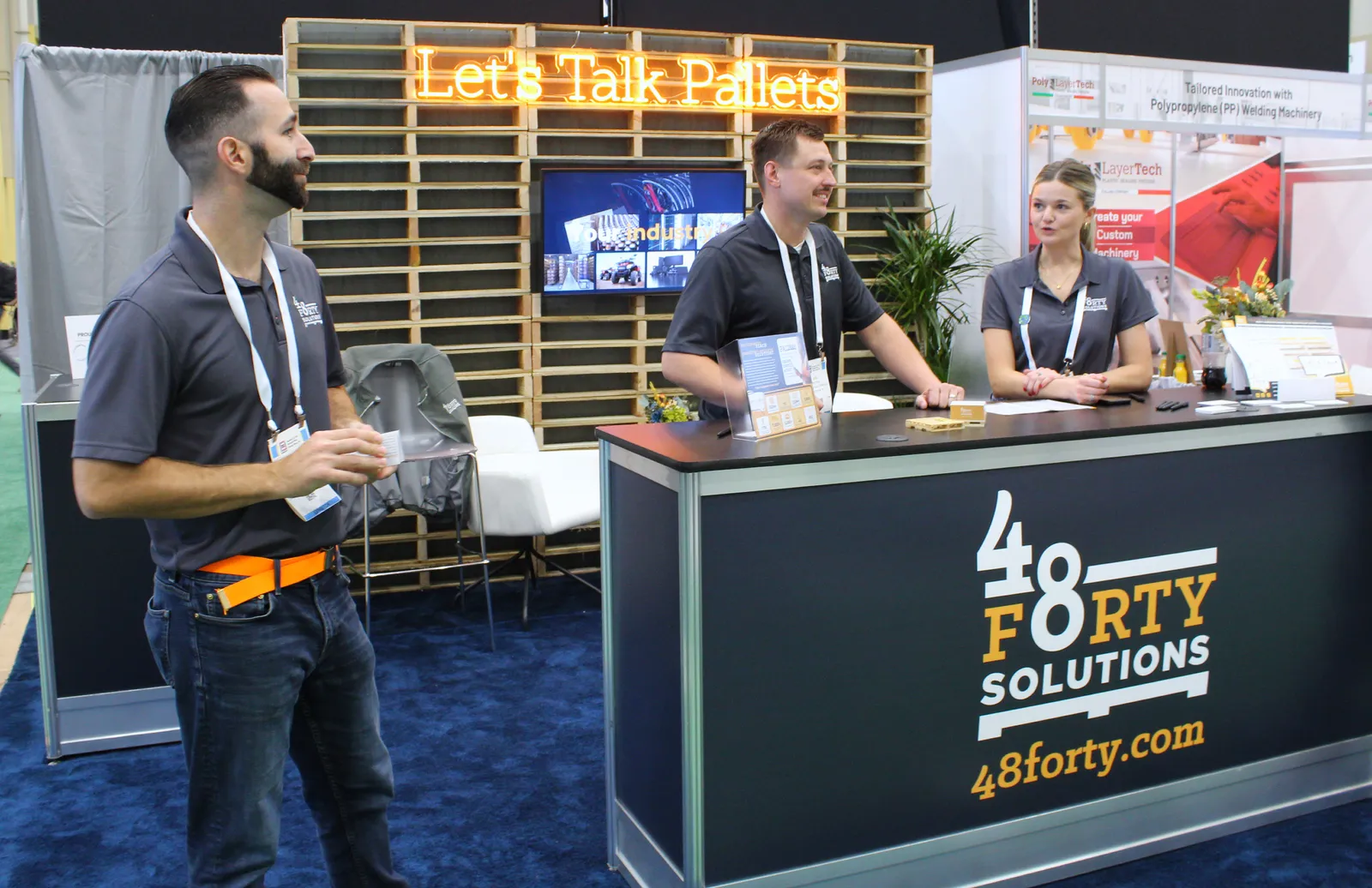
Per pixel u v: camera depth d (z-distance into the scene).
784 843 2.29
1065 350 3.32
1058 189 3.24
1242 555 2.71
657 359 5.43
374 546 5.15
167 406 1.75
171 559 1.81
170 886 2.63
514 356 5.26
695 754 2.18
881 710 2.35
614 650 2.60
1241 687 2.76
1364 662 2.93
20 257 3.21
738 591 2.19
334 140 4.90
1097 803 2.61
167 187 3.32
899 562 2.33
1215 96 5.98
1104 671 2.58
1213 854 2.70
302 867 2.70
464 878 2.63
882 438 2.39
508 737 3.46
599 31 5.08
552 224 5.02
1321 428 2.78
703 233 5.25
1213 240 6.10
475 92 4.94
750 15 6.22
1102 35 7.09
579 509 4.52
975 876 2.50
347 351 4.38
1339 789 2.94
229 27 5.32
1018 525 2.44
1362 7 9.38
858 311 3.16
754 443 2.33
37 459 3.28
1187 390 3.30
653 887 2.45
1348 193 6.33
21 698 3.91
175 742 3.49
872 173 5.72
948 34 6.62
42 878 2.66
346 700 2.02
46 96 3.20
